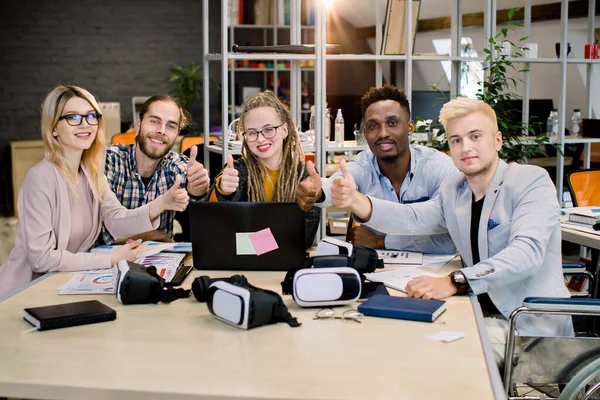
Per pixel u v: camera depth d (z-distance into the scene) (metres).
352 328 1.81
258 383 1.45
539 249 2.17
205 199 2.81
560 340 2.04
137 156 3.30
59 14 8.99
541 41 7.43
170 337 1.75
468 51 7.54
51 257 2.46
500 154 4.53
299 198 2.40
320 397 1.38
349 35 9.01
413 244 2.76
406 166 2.94
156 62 9.31
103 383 1.46
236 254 2.44
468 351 1.63
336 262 2.09
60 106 2.57
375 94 2.86
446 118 2.35
